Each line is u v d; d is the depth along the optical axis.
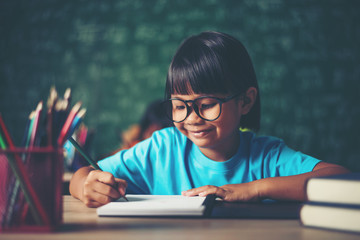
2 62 4.00
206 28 3.71
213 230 0.54
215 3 3.71
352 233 0.51
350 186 0.52
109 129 3.79
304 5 3.62
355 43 3.58
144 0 3.82
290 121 3.54
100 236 0.50
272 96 3.56
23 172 0.52
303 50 3.59
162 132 1.20
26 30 3.99
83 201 0.76
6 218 0.53
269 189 0.78
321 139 3.52
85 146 2.41
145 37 3.80
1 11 4.04
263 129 3.55
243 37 3.65
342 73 3.56
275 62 3.59
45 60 3.95
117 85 3.82
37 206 0.52
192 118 0.89
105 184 0.74
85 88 3.86
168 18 3.77
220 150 1.07
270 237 0.50
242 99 0.96
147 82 3.77
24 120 3.94
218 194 0.79
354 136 3.52
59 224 0.55
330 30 3.59
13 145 0.54
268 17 3.64
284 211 0.68
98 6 3.89
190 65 0.90
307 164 1.00
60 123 0.56
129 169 1.13
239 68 0.95
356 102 3.54
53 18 3.96
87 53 3.89
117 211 0.64
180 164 1.13
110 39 3.85
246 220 0.61
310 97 3.55
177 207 0.65
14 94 3.96
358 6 3.59
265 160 1.07
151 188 1.15
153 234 0.51
